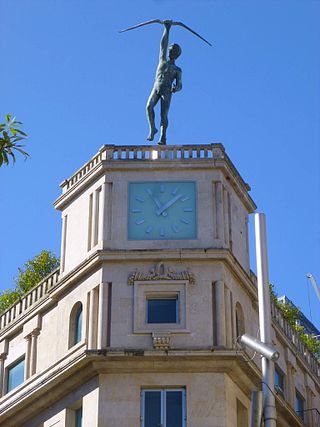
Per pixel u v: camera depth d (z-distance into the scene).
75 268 40.19
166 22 44.88
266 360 23.80
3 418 41.28
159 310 38.28
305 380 48.12
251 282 41.22
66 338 39.88
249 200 43.34
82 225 41.47
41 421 40.06
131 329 37.75
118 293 38.50
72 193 42.56
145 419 36.44
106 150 41.59
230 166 41.62
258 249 25.02
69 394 38.88
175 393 36.88
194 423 36.12
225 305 38.53
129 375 37.12
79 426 38.44
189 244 39.22
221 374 37.00
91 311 38.75
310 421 47.22
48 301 41.91
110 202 40.41
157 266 38.81
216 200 40.31
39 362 41.66
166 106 43.28
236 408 37.59
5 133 20.98
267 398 23.47
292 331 48.47
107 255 39.06
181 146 41.34
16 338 44.06
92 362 37.19
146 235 39.56
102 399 36.78
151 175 40.75
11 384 43.56
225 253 38.94
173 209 40.06
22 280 57.16
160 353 36.88
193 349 36.91
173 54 44.44
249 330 40.47
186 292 38.28
